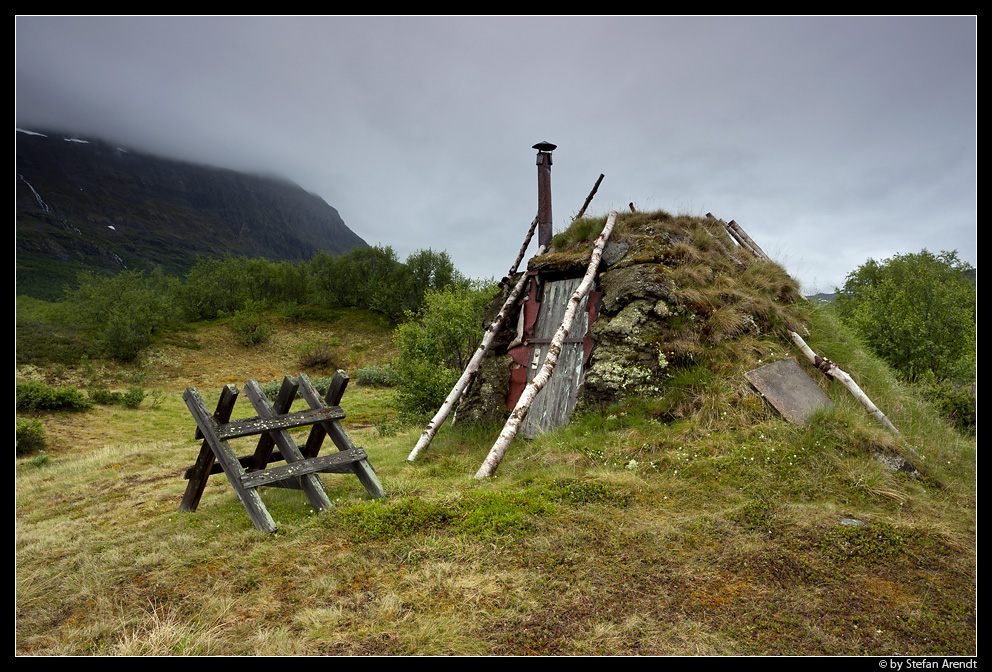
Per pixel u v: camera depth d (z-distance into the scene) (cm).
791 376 715
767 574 353
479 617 308
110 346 3192
